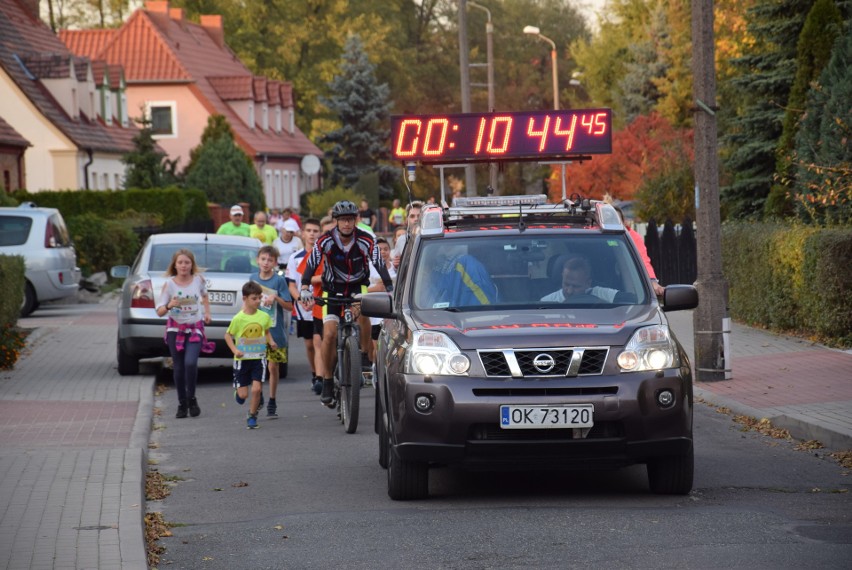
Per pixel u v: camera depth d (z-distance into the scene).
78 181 158.62
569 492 29.53
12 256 64.12
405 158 50.19
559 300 30.23
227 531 26.38
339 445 37.62
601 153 50.00
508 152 50.06
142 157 153.25
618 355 27.34
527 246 31.20
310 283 41.50
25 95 156.62
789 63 84.94
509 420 26.86
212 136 183.38
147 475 32.91
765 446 35.72
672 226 89.75
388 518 26.92
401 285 31.80
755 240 65.00
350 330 40.62
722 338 47.56
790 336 60.75
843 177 63.75
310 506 28.69
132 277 54.53
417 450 27.42
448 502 28.66
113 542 23.94
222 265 55.94
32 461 32.25
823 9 78.69
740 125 89.69
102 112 178.62
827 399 41.34
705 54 48.12
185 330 44.69
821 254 55.28
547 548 23.67
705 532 24.59
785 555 22.56
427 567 22.61
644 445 27.17
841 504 27.42
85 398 47.22
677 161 113.06
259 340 42.03
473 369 27.30
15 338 58.41
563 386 27.02
